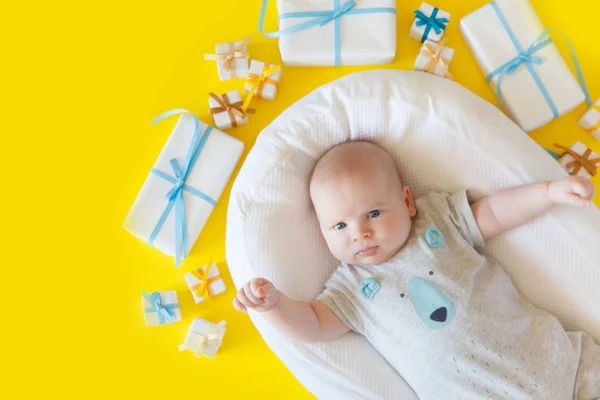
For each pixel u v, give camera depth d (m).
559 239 1.38
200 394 1.71
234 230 1.45
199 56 1.74
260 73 1.66
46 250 1.75
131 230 1.65
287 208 1.43
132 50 1.75
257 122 1.73
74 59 1.77
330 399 1.43
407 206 1.41
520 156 1.40
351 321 1.39
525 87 1.59
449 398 1.35
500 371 1.30
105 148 1.75
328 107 1.41
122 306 1.73
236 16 1.74
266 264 1.41
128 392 1.72
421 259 1.35
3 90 1.77
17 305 1.75
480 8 1.61
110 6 1.76
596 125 1.60
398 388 1.41
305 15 1.59
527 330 1.33
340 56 1.61
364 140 1.45
